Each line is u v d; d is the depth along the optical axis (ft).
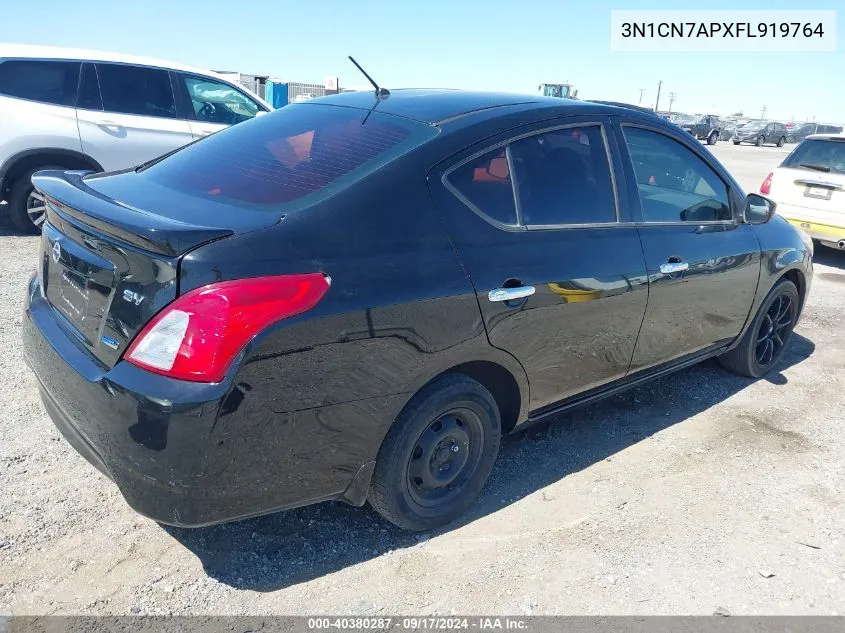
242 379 6.97
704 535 9.75
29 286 10.11
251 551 8.93
